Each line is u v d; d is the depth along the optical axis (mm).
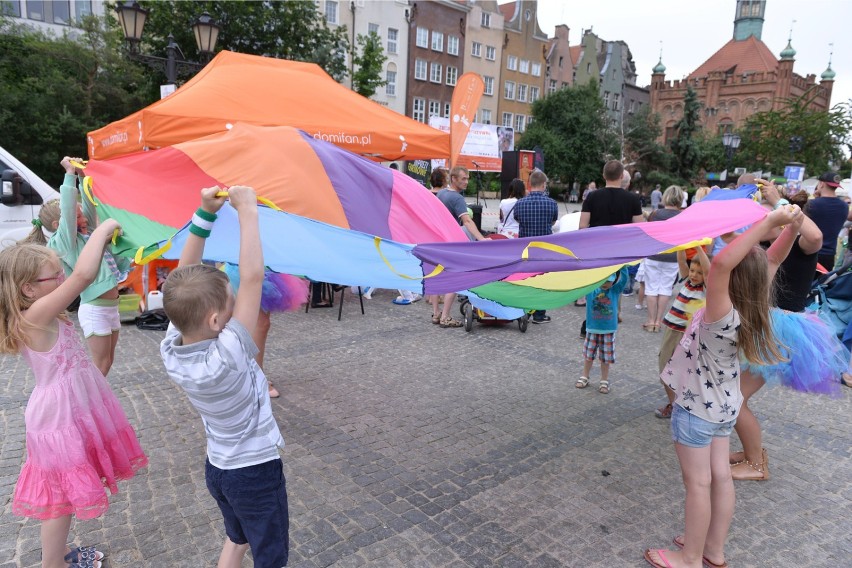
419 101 39312
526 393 4988
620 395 4980
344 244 2525
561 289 3521
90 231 3896
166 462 3559
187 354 1778
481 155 17031
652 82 64125
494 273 2502
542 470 3627
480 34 43688
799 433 4238
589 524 3053
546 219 6410
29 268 2221
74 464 2291
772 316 3238
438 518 3068
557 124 42344
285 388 4922
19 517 2951
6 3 19672
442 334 6844
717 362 2496
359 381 5164
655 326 7152
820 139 36719
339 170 3410
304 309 7848
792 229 2904
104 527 2895
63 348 2363
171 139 5797
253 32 20953
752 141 39500
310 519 3025
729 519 2664
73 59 18047
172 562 2645
